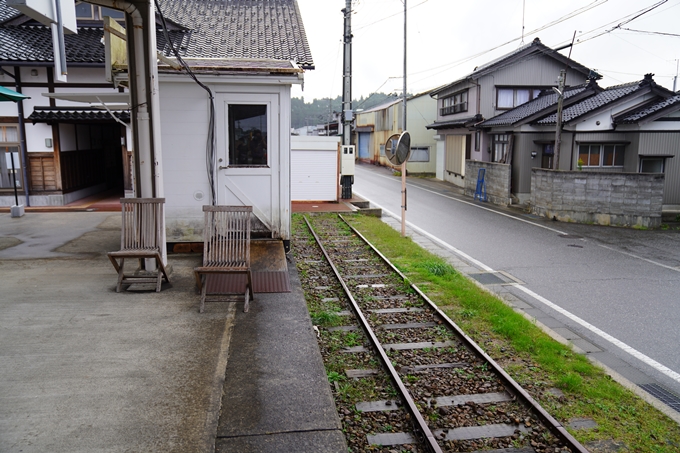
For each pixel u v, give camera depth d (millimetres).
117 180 18328
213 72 7449
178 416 3441
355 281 8211
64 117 13109
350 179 18516
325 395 3869
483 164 20125
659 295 8133
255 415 3549
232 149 7891
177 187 7875
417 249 10680
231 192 7988
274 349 4637
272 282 6492
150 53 6078
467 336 5754
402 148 11953
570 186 15344
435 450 3498
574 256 10898
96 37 14641
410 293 7605
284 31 16766
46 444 3055
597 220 15195
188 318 5230
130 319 5133
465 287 7969
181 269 6980
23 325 4891
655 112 16203
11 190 13594
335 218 14578
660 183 14438
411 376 4895
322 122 77812
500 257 10734
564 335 6410
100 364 4133
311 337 4934
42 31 14461
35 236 8875
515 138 19250
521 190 19000
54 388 3725
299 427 3436
